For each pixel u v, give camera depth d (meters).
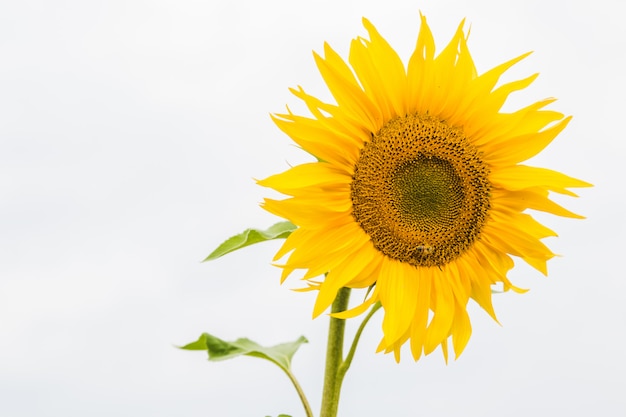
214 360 1.08
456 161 1.05
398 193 1.06
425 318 1.05
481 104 1.04
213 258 1.06
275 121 1.01
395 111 1.04
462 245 1.07
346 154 1.03
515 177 1.05
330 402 1.07
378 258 1.05
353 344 1.06
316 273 1.03
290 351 1.15
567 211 1.04
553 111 1.05
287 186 1.01
